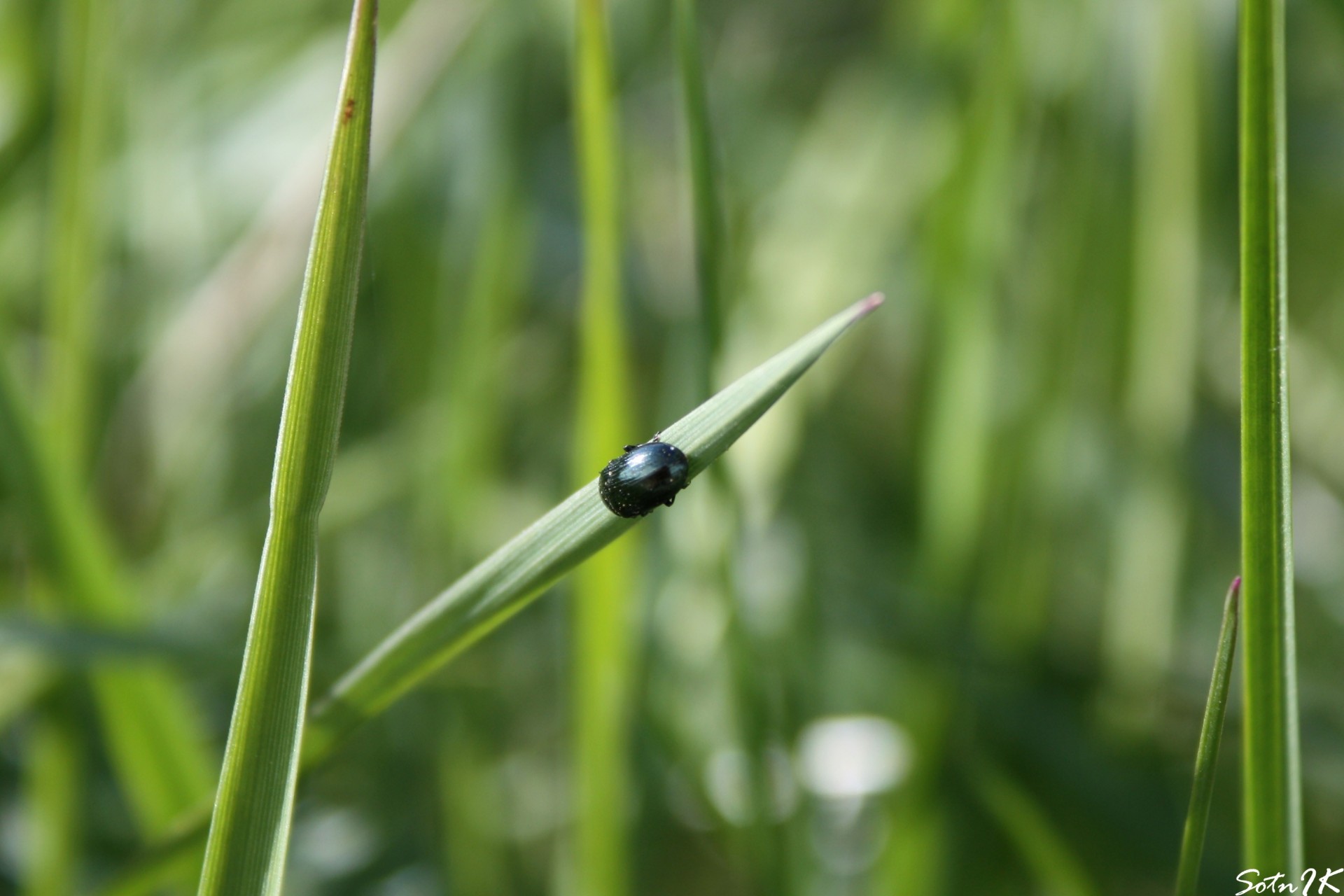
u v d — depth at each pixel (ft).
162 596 1.01
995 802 0.76
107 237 1.07
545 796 0.99
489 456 1.02
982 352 0.88
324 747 0.63
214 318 0.99
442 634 0.61
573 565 0.60
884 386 1.19
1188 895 0.60
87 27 0.81
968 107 0.90
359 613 1.05
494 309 0.95
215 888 0.58
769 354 0.95
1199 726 0.99
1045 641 0.95
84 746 0.90
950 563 0.89
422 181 0.98
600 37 0.70
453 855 0.86
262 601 0.57
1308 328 1.22
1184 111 0.86
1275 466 0.60
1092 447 1.00
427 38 0.98
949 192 0.88
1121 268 0.91
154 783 0.75
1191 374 0.88
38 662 0.79
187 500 1.07
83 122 0.82
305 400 0.57
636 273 1.08
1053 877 0.76
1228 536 1.10
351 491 1.03
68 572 0.75
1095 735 0.89
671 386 0.95
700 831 0.93
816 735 0.89
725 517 0.75
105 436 1.06
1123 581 0.91
